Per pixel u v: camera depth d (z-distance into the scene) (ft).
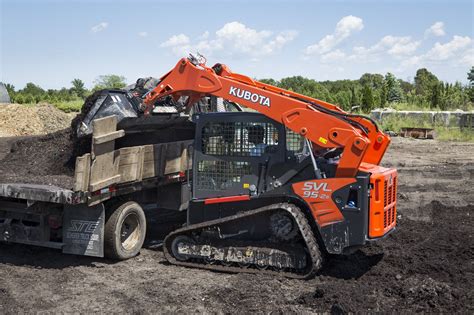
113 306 18.35
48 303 18.58
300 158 21.07
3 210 24.11
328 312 17.56
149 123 26.99
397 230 28.22
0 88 125.39
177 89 23.81
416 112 94.43
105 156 22.26
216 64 24.90
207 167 22.56
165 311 17.81
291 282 20.49
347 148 19.93
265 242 21.52
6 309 17.98
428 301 18.13
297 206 21.18
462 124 89.51
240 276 21.11
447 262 22.47
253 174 21.75
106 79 190.60
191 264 22.68
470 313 17.12
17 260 23.86
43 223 23.36
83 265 23.13
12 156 30.32
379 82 213.05
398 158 59.52
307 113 20.52
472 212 33.01
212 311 17.81
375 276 21.16
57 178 24.89
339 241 20.15
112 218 23.30
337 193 20.08
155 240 27.27
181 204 28.14
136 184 24.71
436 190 40.81
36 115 94.53
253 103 21.62
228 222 21.98
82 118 25.62
